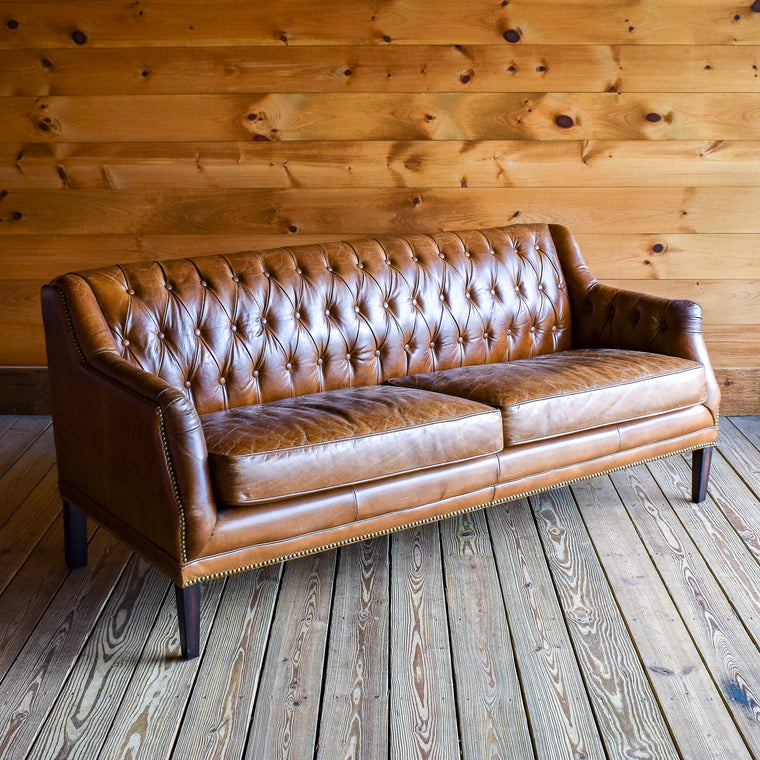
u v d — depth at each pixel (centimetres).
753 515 291
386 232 380
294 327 285
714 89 366
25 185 374
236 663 212
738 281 385
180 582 209
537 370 289
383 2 354
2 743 183
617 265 385
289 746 182
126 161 370
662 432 290
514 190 377
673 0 356
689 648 215
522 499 307
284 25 356
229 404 274
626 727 187
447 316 315
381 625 228
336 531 234
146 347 257
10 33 357
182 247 381
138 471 215
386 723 189
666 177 375
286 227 379
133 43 358
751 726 187
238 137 368
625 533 279
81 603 240
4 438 368
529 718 190
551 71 363
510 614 232
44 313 250
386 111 366
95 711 193
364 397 263
